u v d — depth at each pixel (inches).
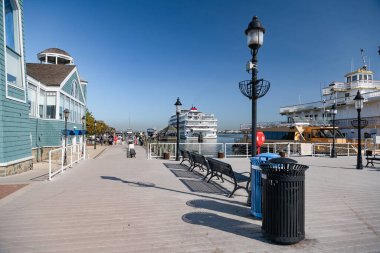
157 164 545.6
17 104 450.9
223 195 278.4
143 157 745.0
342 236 170.9
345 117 1336.1
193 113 2947.8
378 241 163.6
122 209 226.1
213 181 357.4
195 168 481.1
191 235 169.9
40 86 791.7
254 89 225.8
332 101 1402.6
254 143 221.6
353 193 295.0
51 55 1278.3
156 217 205.6
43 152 784.3
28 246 152.3
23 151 474.6
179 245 154.9
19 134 458.3
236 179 280.5
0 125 397.4
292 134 1165.7
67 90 977.5
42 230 177.5
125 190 299.3
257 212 202.7
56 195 274.5
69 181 353.1
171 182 348.5
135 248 150.6
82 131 981.2
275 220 156.3
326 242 161.0
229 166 275.0
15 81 466.9
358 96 514.9
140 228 182.2
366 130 1184.8
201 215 210.5
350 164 583.8
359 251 149.4
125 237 166.6
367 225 191.8
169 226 186.1
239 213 215.8
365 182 363.3
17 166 445.4
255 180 204.1
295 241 155.1
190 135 2851.9
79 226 185.5
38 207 231.0
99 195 275.4
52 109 860.6
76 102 1138.7
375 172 461.7
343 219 204.8
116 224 189.8
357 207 238.2
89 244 155.7
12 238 163.8
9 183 337.1
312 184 347.6
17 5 464.8
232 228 182.2
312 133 1107.3
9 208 227.6
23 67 484.1
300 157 743.1
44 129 798.5
